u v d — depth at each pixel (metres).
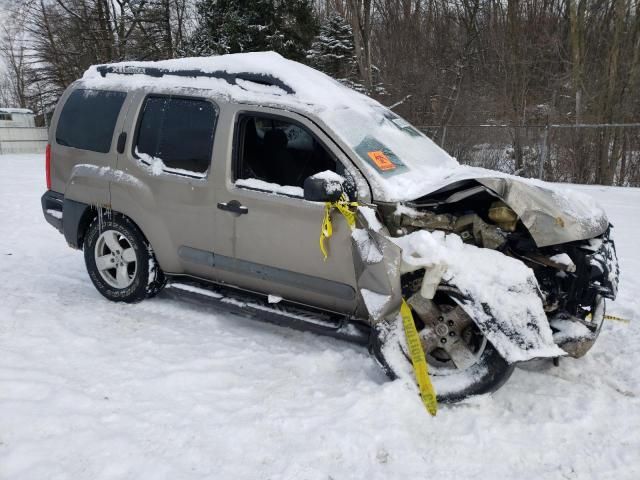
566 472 2.68
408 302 3.33
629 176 14.45
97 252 4.83
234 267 4.09
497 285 3.07
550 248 3.50
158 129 4.44
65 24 30.05
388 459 2.73
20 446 2.66
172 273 4.54
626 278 5.73
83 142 4.88
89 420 2.93
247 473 2.60
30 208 9.38
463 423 3.05
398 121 4.54
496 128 15.15
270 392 3.34
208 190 4.07
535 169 14.95
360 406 3.09
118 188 4.55
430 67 24.59
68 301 4.79
